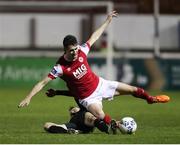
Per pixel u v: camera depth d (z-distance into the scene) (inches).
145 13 5378.9
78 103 1605.6
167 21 5359.3
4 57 4146.2
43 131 1718.8
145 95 1633.9
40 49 5054.1
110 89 1612.9
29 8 4968.0
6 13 5108.3
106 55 4151.1
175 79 4114.2
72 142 1386.6
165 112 2561.5
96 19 5024.6
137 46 5300.2
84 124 1584.6
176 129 1788.9
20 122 2054.6
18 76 4148.6
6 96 3462.1
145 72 4124.0
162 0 5472.4
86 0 5157.5
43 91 3961.6
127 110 2672.2
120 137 1489.9
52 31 5172.2
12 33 5142.7
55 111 2564.0
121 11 5344.5
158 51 4675.2
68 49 1560.0
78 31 5152.6
